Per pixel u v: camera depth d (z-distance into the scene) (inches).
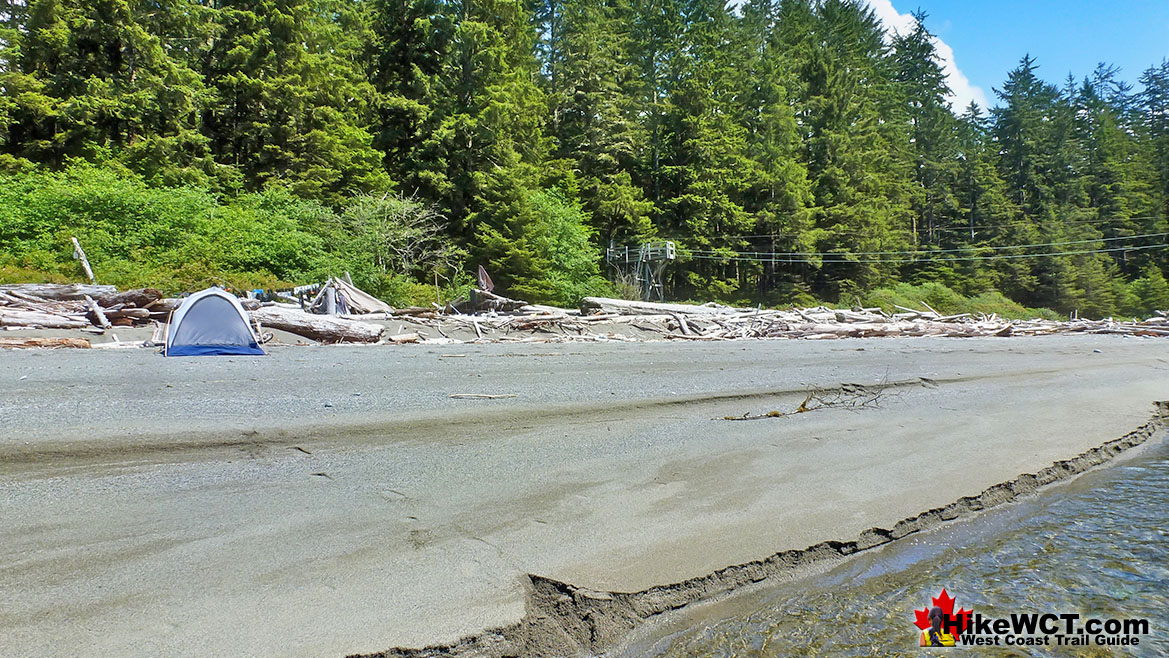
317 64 1075.3
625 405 264.5
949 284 2161.7
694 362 401.1
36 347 360.2
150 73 924.6
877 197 2065.7
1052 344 653.9
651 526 148.1
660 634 113.1
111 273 633.0
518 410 246.4
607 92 1641.2
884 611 122.9
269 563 121.3
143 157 894.4
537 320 636.7
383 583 116.7
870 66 2255.2
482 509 152.3
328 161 1110.4
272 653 95.3
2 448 169.2
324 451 188.4
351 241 919.7
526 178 1263.5
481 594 115.6
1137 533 161.5
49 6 867.4
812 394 309.7
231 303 380.8
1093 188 2596.0
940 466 202.7
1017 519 171.3
